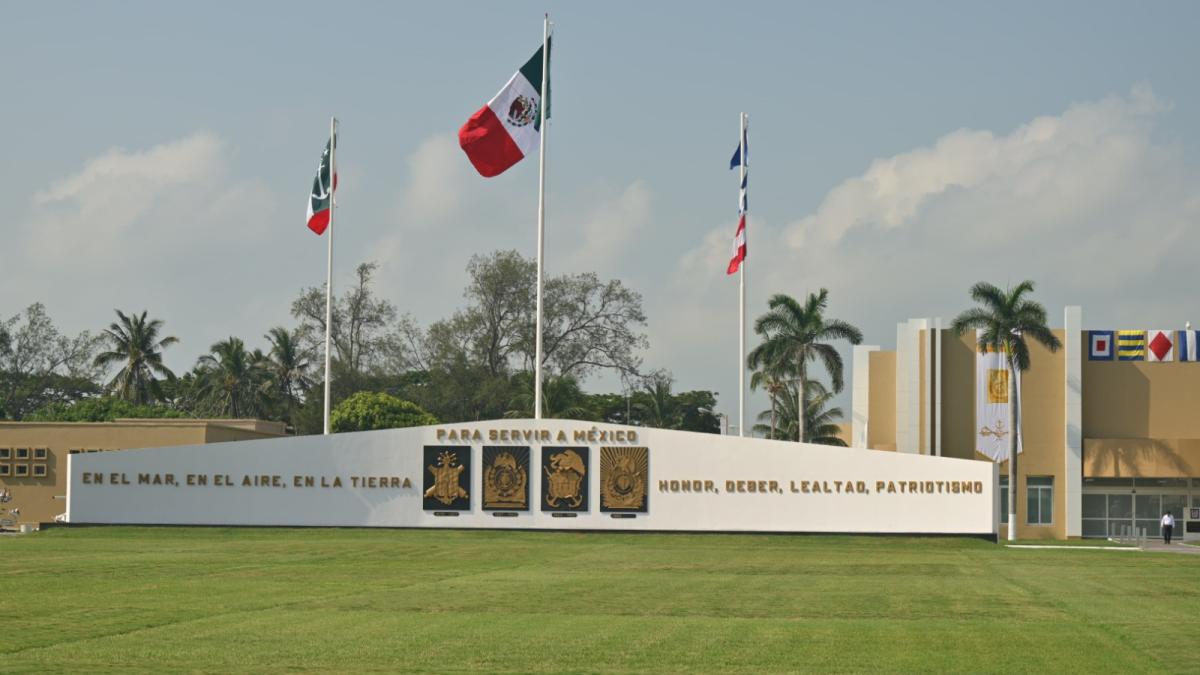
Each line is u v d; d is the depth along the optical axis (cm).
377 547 6072
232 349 12862
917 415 8900
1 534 7138
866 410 9212
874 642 2778
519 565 5038
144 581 4134
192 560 5125
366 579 4278
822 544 6675
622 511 7150
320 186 7525
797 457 7100
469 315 12319
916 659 2548
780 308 9019
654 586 4091
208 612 3241
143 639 2738
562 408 11200
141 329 12281
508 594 3769
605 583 4197
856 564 5278
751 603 3575
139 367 12312
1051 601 3681
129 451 7356
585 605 3478
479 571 4691
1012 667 2462
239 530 7169
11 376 13575
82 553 5544
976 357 8925
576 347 12269
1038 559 5722
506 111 6406
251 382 12900
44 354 13838
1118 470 8762
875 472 7038
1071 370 8831
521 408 11644
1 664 2406
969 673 2397
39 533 7094
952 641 2803
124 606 3372
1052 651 2662
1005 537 8750
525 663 2464
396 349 12825
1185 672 2414
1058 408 8850
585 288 12312
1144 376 8912
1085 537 8862
